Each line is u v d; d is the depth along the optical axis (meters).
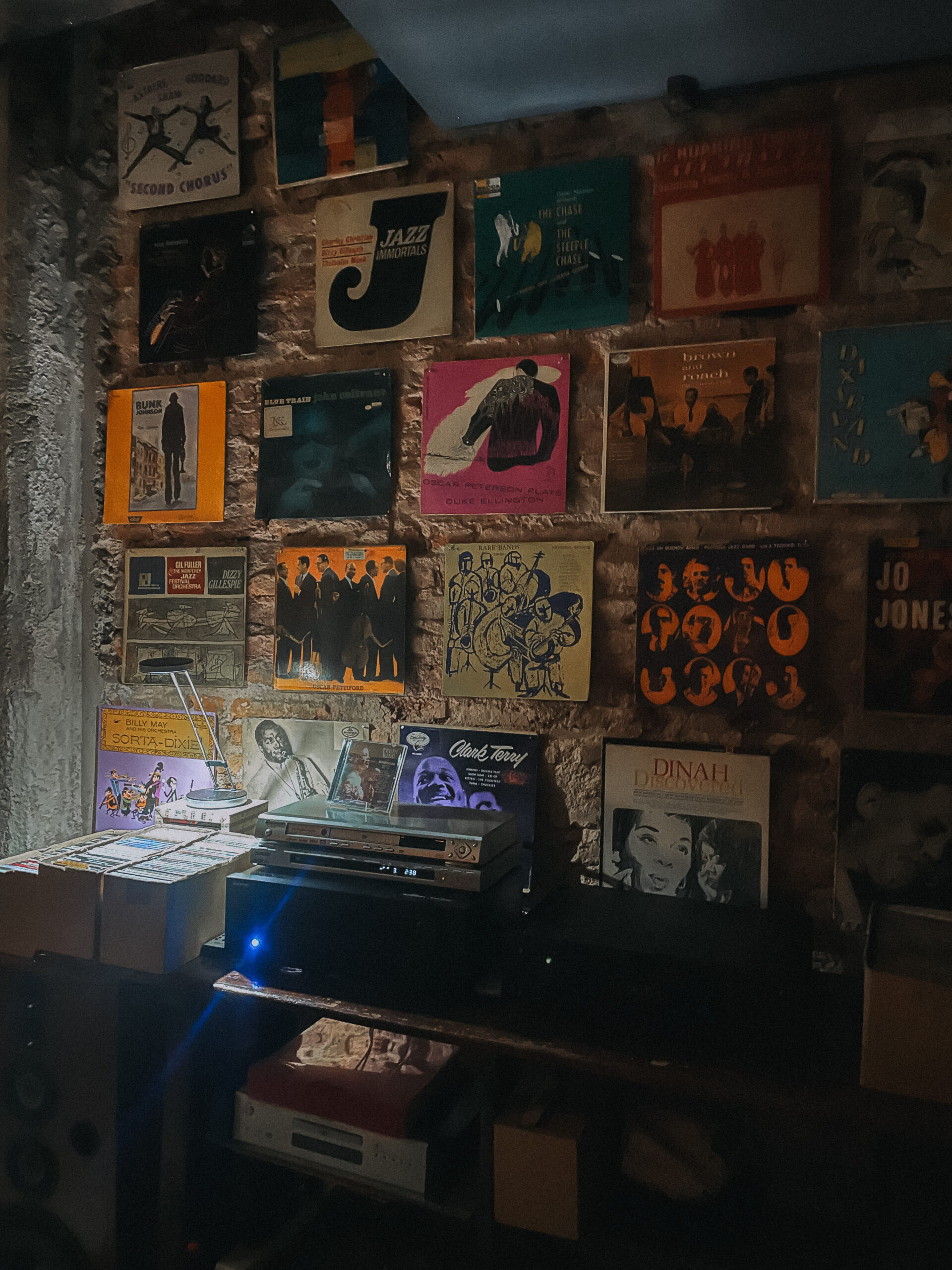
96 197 2.24
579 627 1.82
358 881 1.57
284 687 2.06
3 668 2.17
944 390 1.57
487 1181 1.46
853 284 1.63
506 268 1.86
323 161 1.99
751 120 1.69
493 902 1.57
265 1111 1.64
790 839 1.69
